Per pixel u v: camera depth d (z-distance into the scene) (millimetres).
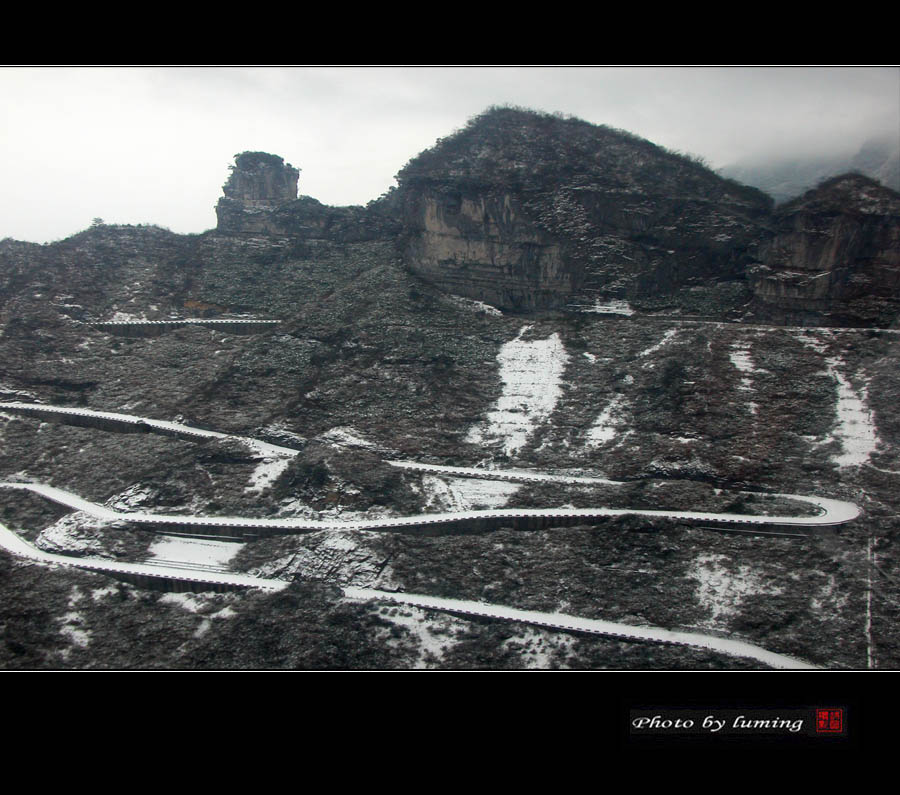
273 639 103500
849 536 114188
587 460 136000
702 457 130125
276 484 135375
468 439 143625
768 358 147125
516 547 119125
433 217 180625
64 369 171625
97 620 110812
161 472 139500
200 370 168250
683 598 108688
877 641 100312
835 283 159750
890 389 135500
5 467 147750
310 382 158500
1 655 103812
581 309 170125
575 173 180250
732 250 169875
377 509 128250
